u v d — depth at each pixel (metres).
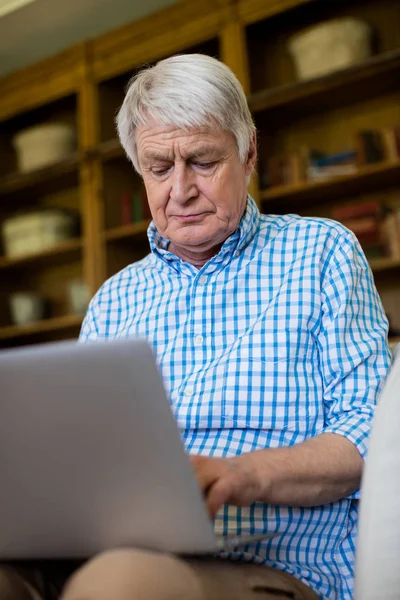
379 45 3.26
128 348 0.77
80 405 0.81
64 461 0.85
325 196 3.34
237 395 1.22
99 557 0.81
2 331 4.10
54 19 3.89
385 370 1.23
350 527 1.16
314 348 1.26
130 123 1.42
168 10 3.60
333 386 1.22
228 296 1.32
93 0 3.71
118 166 3.87
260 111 3.38
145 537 0.87
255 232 1.38
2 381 0.83
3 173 4.32
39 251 3.97
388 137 3.12
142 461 0.82
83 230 3.84
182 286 1.40
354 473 1.08
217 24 3.45
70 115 4.10
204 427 1.23
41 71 4.07
